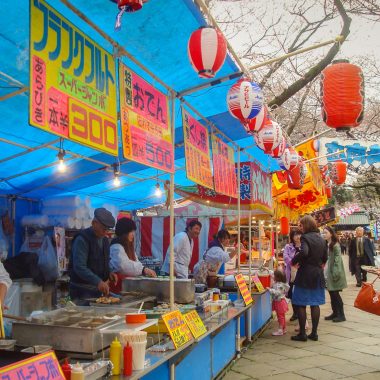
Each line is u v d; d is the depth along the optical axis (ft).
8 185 21.80
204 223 33.91
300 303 24.56
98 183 24.27
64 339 10.01
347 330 27.53
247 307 20.90
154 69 13.61
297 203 44.32
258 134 19.35
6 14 9.31
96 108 9.68
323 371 19.20
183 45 12.41
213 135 18.83
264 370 19.30
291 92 33.09
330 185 50.11
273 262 38.68
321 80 18.57
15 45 10.37
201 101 17.31
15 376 6.25
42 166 18.88
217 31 11.46
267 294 29.71
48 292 22.54
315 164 38.99
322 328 28.19
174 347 11.93
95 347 9.93
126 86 11.16
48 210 24.47
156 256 34.35
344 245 126.62
